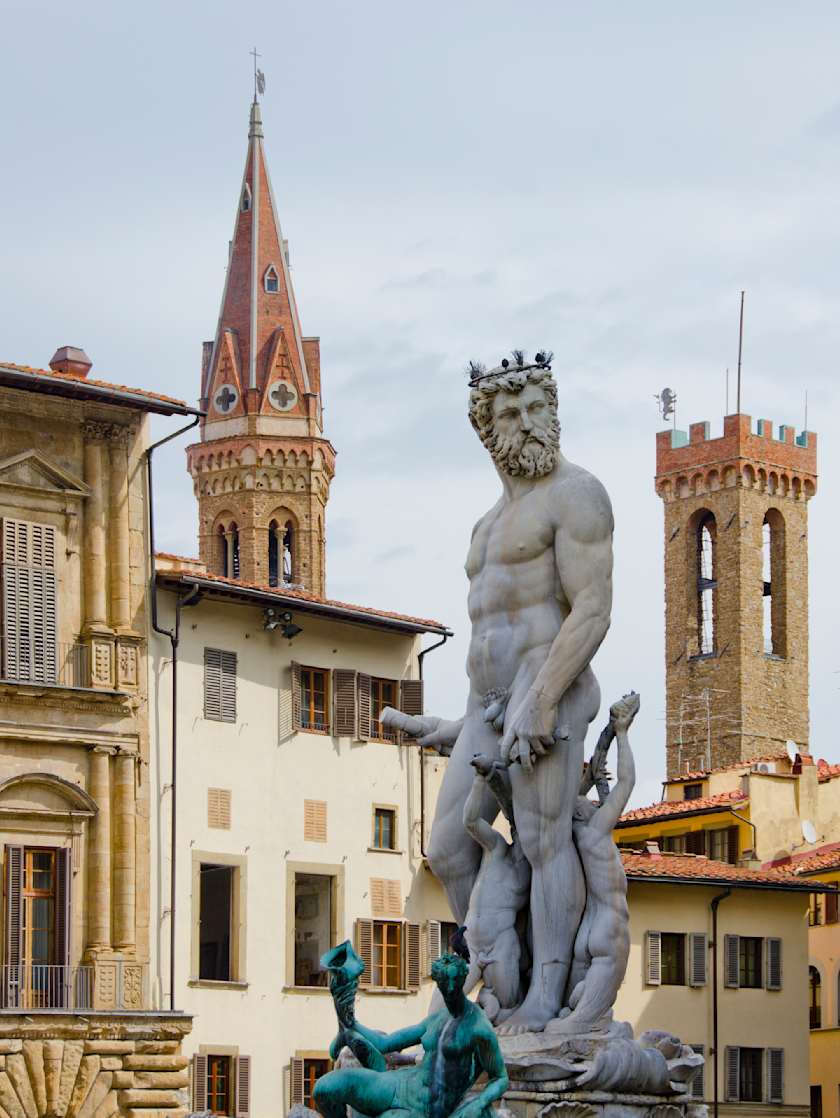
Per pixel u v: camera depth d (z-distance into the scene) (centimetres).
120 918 8781
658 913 10481
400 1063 2256
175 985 8931
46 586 8900
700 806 12331
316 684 9775
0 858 8506
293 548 19738
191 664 9256
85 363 9581
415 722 2644
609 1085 2294
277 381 19838
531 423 2500
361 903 9725
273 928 9375
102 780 8806
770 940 10812
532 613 2505
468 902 2542
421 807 10031
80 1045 8356
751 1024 10675
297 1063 9338
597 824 2477
